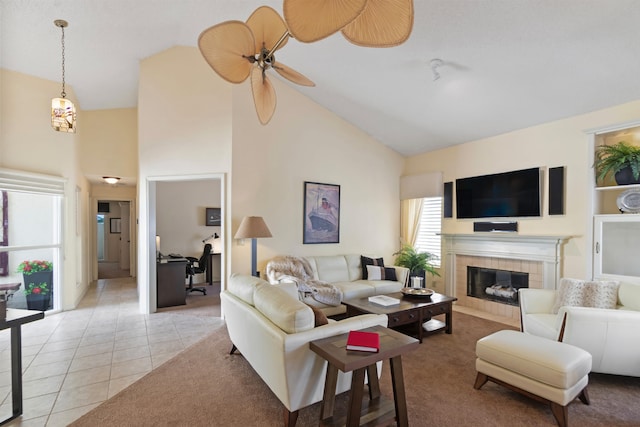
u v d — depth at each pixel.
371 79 4.27
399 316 3.44
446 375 2.84
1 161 4.03
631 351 2.52
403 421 2.08
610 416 2.25
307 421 2.19
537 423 2.16
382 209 6.11
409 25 1.49
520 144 4.57
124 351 3.30
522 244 4.47
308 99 5.23
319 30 1.44
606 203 3.90
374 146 6.00
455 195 5.44
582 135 3.95
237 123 4.51
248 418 2.20
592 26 2.72
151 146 4.67
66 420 2.18
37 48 3.89
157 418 2.20
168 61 4.60
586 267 3.85
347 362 1.80
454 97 4.21
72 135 4.92
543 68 3.34
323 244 5.38
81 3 3.25
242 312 2.67
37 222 4.55
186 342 3.56
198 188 6.89
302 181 5.15
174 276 5.12
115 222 10.62
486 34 3.04
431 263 5.84
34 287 4.53
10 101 4.12
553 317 3.15
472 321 4.38
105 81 4.95
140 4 3.37
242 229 4.15
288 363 2.02
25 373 2.83
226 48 2.03
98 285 6.73
